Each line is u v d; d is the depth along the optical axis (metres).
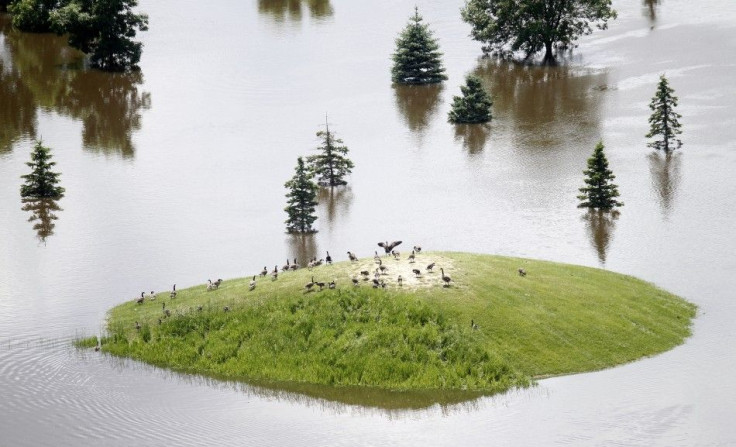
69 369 169.25
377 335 170.12
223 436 146.38
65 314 191.50
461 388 160.38
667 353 170.88
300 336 173.00
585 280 192.88
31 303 197.50
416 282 183.38
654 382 160.50
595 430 146.00
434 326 171.25
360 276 186.00
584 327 175.38
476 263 194.25
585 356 168.88
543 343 170.50
